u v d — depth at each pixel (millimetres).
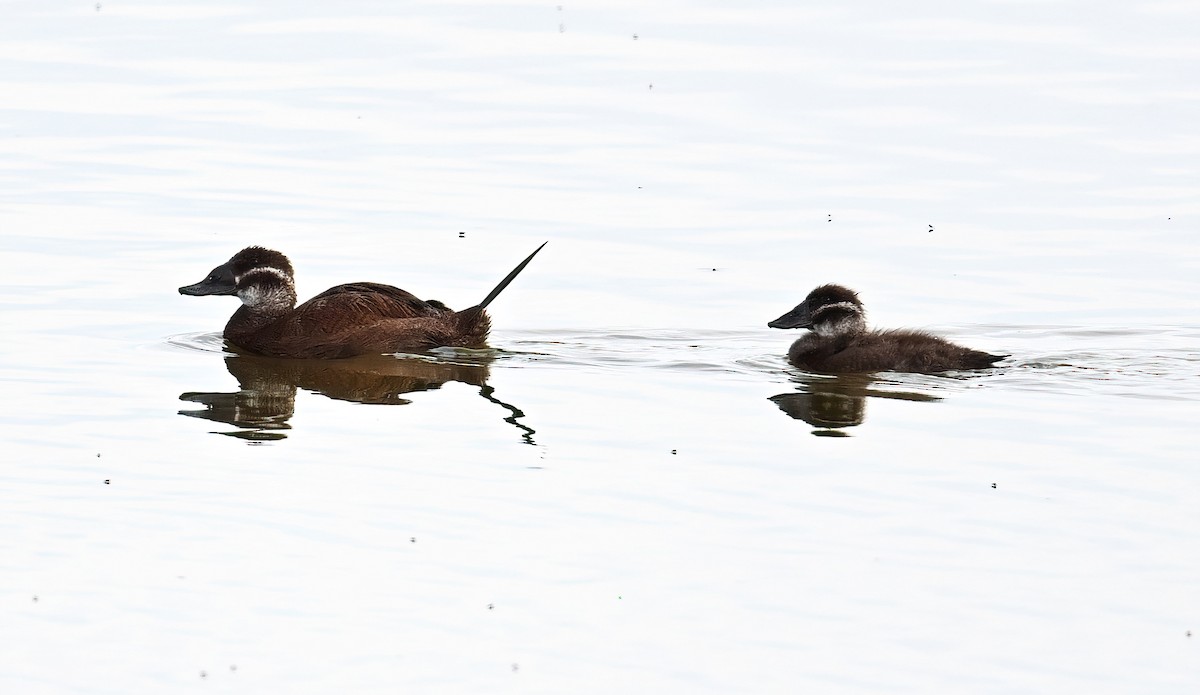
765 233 27844
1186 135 32531
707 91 35344
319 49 38219
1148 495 16156
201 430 18328
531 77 36281
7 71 36375
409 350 22656
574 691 12297
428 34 39375
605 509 15828
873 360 21625
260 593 13844
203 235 27062
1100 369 21453
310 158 31359
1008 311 24391
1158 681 12477
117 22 40250
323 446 17797
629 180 30406
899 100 34719
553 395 20141
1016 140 32375
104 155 31328
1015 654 12883
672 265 26375
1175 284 25453
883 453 17578
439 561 14539
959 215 28672
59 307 23641
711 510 15812
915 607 13680
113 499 15945
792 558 14656
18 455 17219
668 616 13523
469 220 28172
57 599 13711
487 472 16891
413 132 32938
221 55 37812
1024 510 15781
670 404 19703
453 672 12555
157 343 22578
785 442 18000
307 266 25719
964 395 20062
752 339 23422
